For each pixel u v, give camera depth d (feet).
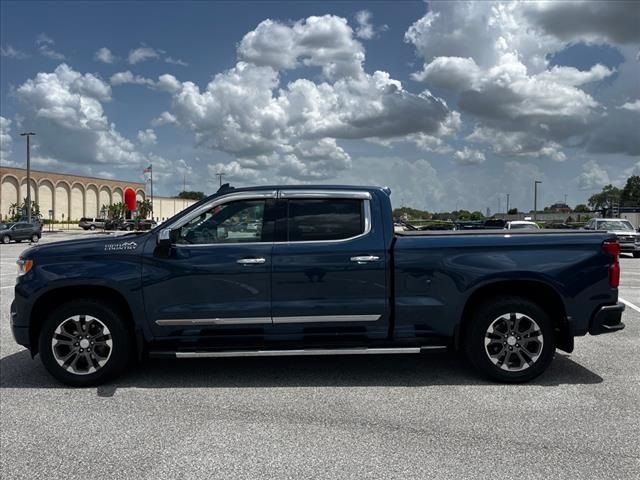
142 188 363.56
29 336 17.69
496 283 17.71
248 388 17.37
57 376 17.53
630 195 428.15
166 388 17.42
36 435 13.66
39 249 17.94
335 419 14.62
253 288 17.39
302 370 19.27
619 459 12.12
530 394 16.56
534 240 17.58
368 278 17.42
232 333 17.57
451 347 17.88
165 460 12.21
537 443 12.99
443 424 14.21
